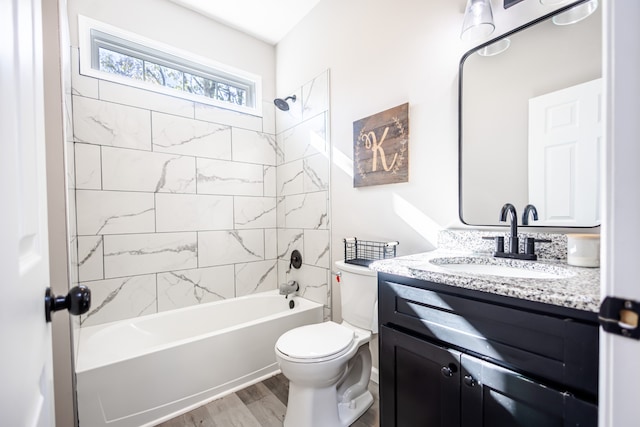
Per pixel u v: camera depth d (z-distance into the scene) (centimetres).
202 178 235
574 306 66
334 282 217
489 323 82
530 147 121
